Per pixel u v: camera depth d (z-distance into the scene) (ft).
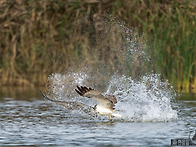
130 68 108.37
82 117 72.90
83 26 115.75
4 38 121.90
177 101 90.38
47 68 118.62
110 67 109.60
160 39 108.68
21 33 118.21
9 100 93.04
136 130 61.21
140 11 112.16
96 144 52.31
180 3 111.96
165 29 108.99
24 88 117.70
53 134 58.54
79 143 52.90
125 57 109.29
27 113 76.33
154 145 51.78
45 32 118.83
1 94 104.17
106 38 112.06
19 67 122.72
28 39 119.75
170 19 109.40
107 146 51.29
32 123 66.90
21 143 53.01
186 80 109.29
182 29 108.58
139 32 111.04
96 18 114.21
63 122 68.18
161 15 112.78
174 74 108.78
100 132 59.93
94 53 111.96
